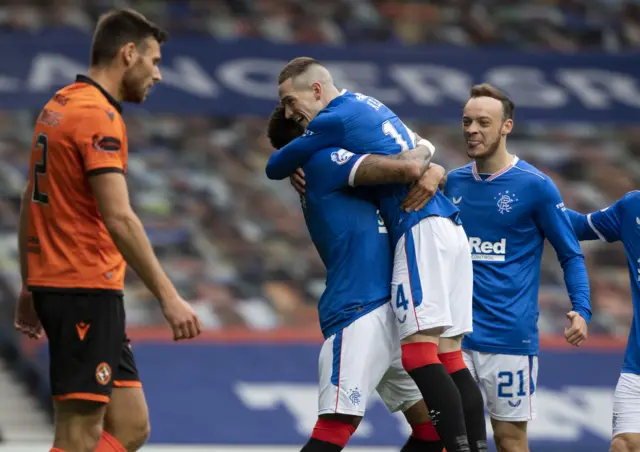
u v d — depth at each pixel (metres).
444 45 65.94
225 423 34.19
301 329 43.25
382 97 51.28
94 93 14.52
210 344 37.25
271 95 51.12
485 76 52.22
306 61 16.66
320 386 16.09
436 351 15.73
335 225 16.06
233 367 36.31
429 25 67.12
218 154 60.19
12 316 42.22
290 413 34.81
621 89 52.69
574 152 62.69
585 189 60.16
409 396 17.22
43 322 14.52
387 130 16.28
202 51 51.06
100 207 14.00
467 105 19.70
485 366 19.67
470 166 20.25
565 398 35.50
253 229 53.50
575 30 68.00
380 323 15.89
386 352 15.99
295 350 37.41
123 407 15.76
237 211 54.91
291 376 36.19
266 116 51.06
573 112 52.12
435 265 15.66
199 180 57.44
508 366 19.61
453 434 15.11
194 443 33.50
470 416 16.11
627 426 19.11
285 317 44.66
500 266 19.70
